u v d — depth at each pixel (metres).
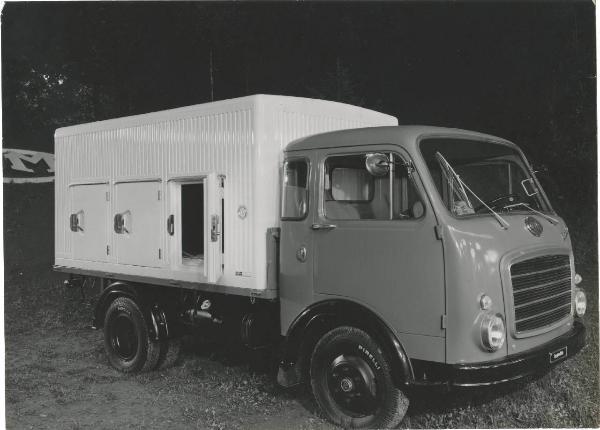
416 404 4.66
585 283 9.02
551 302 4.28
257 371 5.88
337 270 4.28
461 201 4.08
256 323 5.02
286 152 4.67
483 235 3.83
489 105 13.80
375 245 4.08
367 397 4.12
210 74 15.77
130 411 4.93
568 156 12.22
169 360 6.09
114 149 6.25
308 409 4.84
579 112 12.55
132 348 6.05
